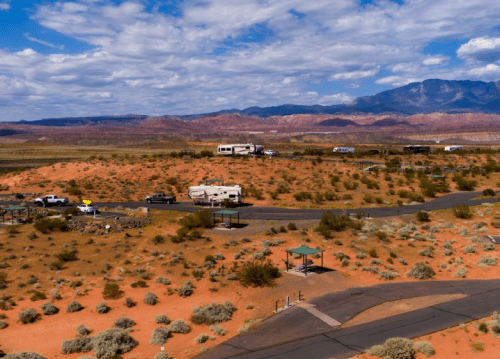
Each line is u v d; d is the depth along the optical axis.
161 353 24.78
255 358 24.44
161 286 36.88
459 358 23.58
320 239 49.31
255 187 82.69
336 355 24.30
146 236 51.09
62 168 98.56
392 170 94.81
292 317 30.42
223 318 30.53
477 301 31.56
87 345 25.81
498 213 57.41
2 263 40.53
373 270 39.41
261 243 47.97
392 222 56.12
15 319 29.83
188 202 73.81
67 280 37.31
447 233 50.91
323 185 82.75
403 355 23.36
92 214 62.03
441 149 136.62
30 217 59.31
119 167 97.62
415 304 31.73
